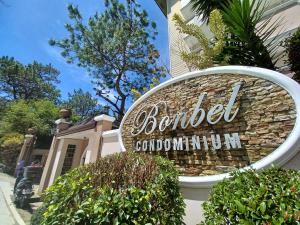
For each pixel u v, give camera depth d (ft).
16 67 123.54
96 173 9.00
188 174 12.31
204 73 14.01
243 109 11.02
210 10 18.29
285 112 9.37
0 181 51.37
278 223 4.87
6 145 73.67
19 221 22.63
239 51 13.73
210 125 12.19
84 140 39.96
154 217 7.59
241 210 5.65
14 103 100.89
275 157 8.83
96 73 49.80
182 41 28.60
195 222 10.87
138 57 48.44
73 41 46.01
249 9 12.80
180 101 14.93
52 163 38.40
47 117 94.48
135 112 19.34
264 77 10.75
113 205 7.12
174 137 14.12
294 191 5.57
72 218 6.95
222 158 11.02
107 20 46.34
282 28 18.06
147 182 8.59
